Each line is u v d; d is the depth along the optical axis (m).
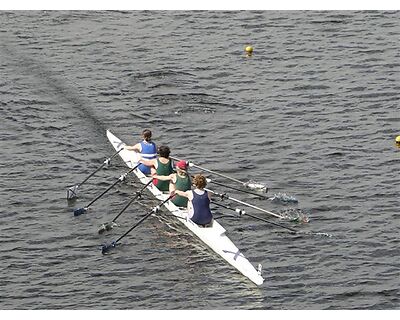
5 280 87.44
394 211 98.69
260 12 149.12
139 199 101.00
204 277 88.44
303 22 145.75
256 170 106.94
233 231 95.69
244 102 122.94
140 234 94.88
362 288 86.81
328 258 91.12
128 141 113.38
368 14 148.25
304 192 102.56
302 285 87.25
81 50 136.62
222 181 104.81
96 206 99.56
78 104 121.56
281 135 114.62
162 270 89.44
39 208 98.81
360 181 104.62
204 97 124.00
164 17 147.50
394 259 90.81
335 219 97.38
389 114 120.00
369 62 133.75
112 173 106.06
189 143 112.75
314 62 134.00
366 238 94.06
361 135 114.81
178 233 95.12
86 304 84.50
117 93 124.75
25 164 107.06
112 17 147.12
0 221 96.19
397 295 85.88
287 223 96.75
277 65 133.12
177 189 96.06
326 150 111.19
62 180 104.31
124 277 88.38
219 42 139.75
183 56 135.38
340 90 126.00
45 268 89.31
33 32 141.75
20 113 118.56
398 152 110.81
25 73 129.50
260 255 91.75
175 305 84.50
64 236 94.19
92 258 90.94
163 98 123.50
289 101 123.25
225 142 113.00
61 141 112.38
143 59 134.38
